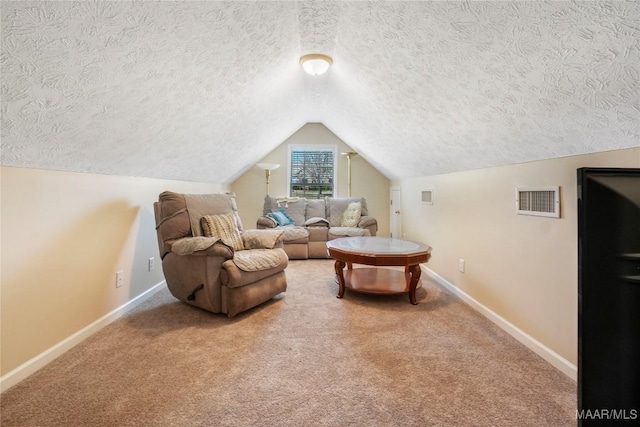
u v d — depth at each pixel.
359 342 1.85
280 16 1.77
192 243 2.16
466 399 1.33
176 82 1.70
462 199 2.65
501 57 1.26
